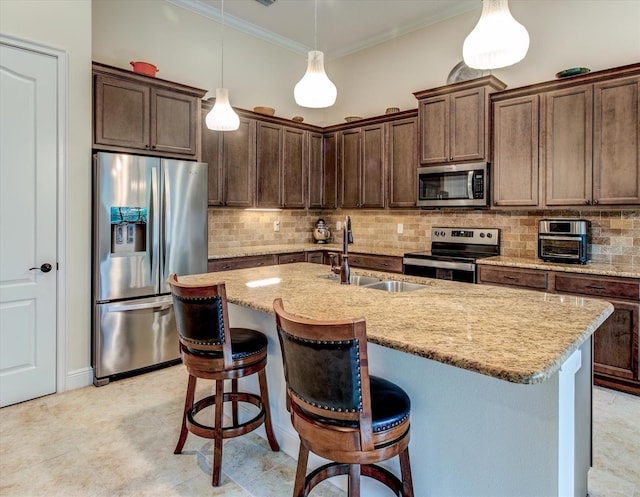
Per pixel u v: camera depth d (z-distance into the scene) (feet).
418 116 13.58
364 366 4.00
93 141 9.92
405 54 15.57
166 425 7.98
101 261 9.77
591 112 10.28
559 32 11.81
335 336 3.94
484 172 12.04
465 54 5.90
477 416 4.68
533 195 11.33
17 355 8.91
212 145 13.34
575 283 9.83
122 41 12.23
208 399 7.27
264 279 8.07
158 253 10.69
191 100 11.81
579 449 5.15
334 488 6.14
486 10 5.63
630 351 9.14
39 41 8.98
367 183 15.52
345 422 4.17
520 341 4.09
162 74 13.21
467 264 11.71
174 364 11.24
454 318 5.02
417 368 5.16
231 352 6.13
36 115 9.02
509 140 11.74
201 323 6.01
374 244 16.58
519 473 4.41
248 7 13.94
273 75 16.71
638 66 9.50
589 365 5.70
